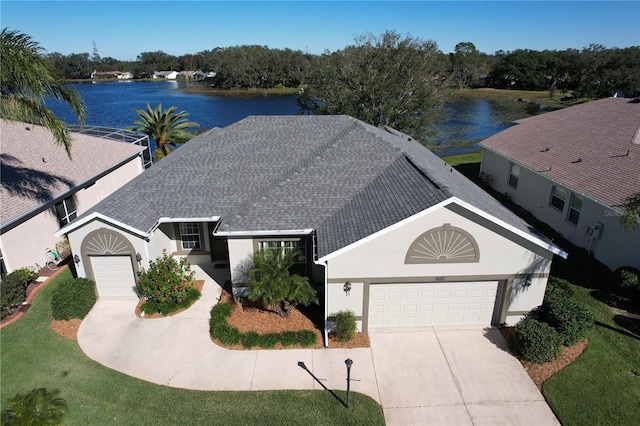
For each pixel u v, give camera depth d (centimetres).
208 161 1906
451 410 1138
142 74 17025
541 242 1299
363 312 1401
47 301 1616
